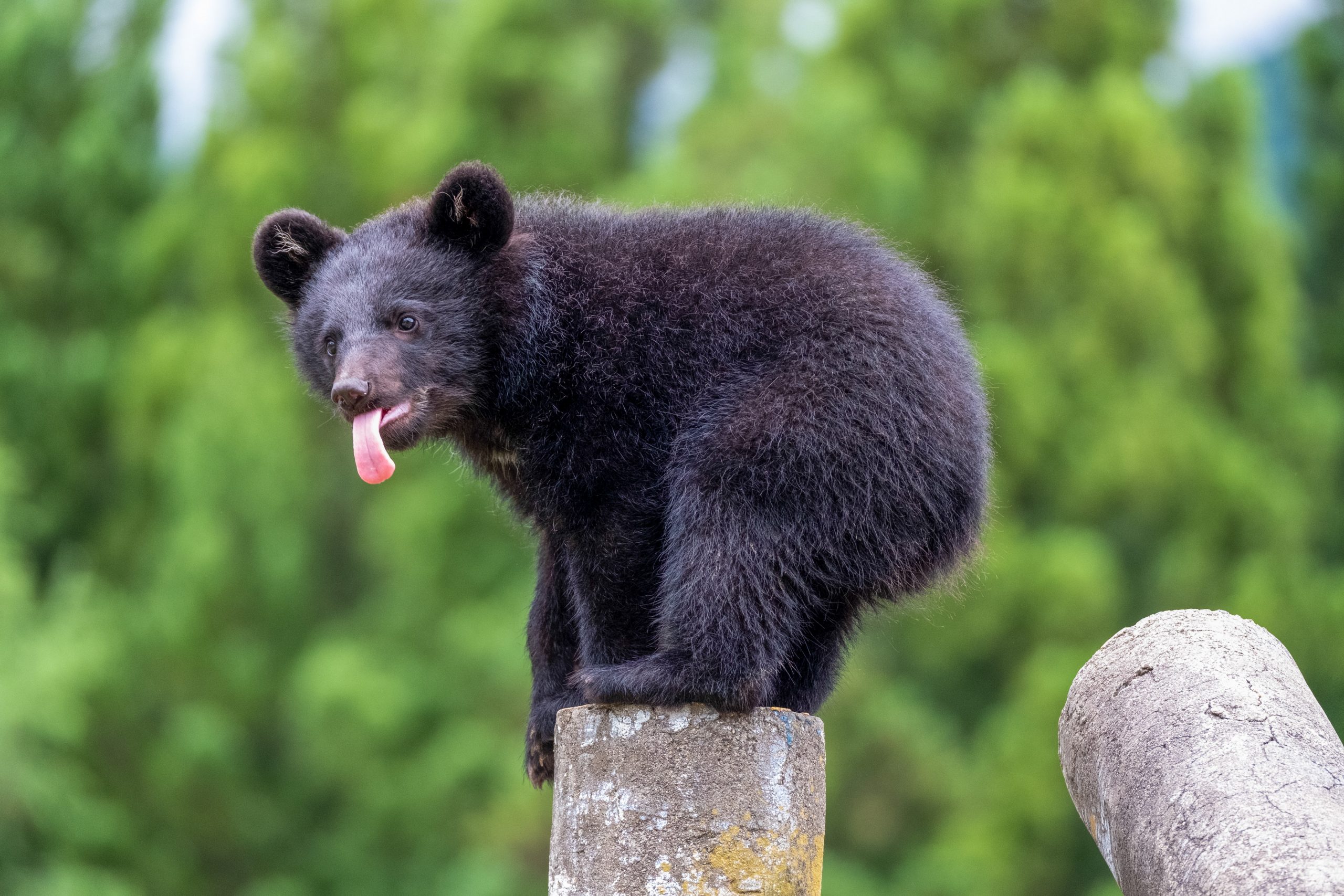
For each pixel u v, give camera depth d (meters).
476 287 7.42
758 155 23.64
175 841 22.98
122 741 23.27
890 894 19.11
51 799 21.88
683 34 29.16
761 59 27.34
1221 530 21.08
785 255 6.88
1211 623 5.73
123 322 28.00
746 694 6.26
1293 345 24.95
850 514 6.52
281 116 26.14
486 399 7.46
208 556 22.73
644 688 6.22
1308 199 29.31
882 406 6.54
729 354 6.73
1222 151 23.50
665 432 6.79
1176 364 21.73
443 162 23.91
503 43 24.48
